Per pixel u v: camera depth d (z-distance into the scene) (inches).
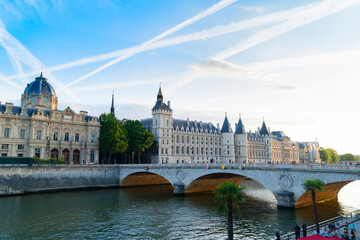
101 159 4530.0
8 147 3410.4
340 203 2246.6
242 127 6525.6
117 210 2108.8
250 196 2805.1
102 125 4232.3
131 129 4424.2
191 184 2802.7
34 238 1438.2
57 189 3021.7
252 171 2247.8
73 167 3179.1
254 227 1619.1
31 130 3560.5
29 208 2128.4
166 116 5201.8
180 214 1987.0
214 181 3021.7
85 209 2129.7
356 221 1422.2
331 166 1808.6
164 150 5064.0
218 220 1813.5
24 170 2819.9
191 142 5669.3
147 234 1529.3
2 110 3462.1
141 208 2187.5
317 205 2154.3
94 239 1440.7
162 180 4069.9
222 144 6304.1
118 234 1526.8
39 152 3607.3
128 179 3595.0
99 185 3368.6
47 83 4532.5
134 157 5088.6
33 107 4138.8
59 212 2014.0
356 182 4756.4
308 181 1309.1
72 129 3937.0
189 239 1446.9
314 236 970.7
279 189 2047.2
